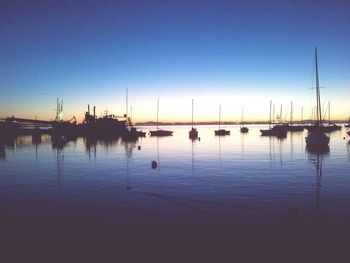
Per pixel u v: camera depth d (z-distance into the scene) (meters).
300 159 38.16
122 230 13.22
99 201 18.22
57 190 21.39
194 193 19.98
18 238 12.43
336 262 10.09
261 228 13.25
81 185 23.09
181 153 47.78
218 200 18.06
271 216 14.89
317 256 10.53
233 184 22.86
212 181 24.19
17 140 84.12
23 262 10.29
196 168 31.59
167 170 30.42
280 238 12.12
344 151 47.50
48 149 56.38
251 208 16.33
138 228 13.44
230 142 73.12
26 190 21.47
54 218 15.00
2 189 21.84
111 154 47.06
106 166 33.78
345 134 103.00
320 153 44.91
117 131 97.25
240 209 16.16
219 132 110.94
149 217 14.97
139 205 17.20
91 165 34.66
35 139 80.38
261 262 10.17
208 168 31.47
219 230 13.07
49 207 17.00
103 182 24.27
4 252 11.09
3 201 18.41
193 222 14.15
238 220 14.35
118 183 23.81
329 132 115.19
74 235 12.70
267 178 25.27
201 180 24.69
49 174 28.44
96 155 45.69
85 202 18.02
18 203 17.92
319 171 28.73
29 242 12.00
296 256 10.55
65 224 14.08
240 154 45.06
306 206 16.61
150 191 20.77
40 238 12.41
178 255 10.76
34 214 15.70
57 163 36.62
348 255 10.58
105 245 11.66
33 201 18.36
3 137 90.75
